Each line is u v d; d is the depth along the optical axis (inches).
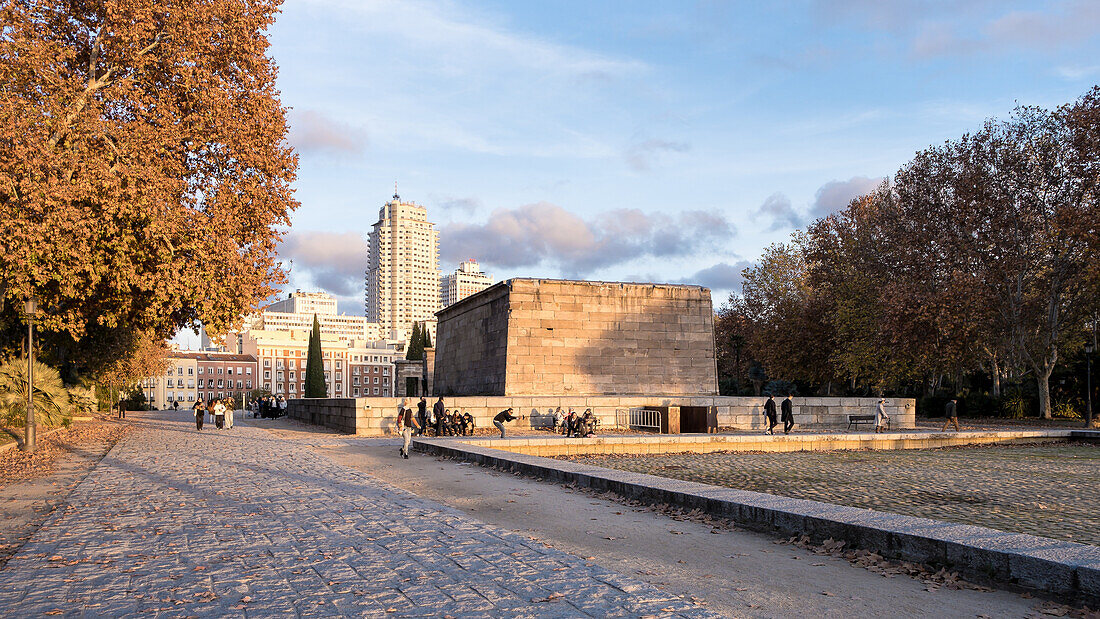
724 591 267.0
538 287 1438.2
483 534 347.6
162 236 835.4
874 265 1988.2
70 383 1504.7
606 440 981.2
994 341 1745.8
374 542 328.2
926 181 1798.7
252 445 954.7
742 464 809.5
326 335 6658.5
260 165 941.2
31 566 286.5
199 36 878.4
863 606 248.8
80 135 792.3
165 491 502.6
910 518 338.3
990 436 1168.2
